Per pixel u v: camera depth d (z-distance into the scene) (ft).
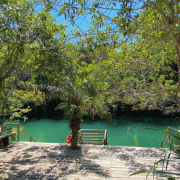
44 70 16.56
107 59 15.81
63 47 15.70
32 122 65.87
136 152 20.06
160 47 17.07
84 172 15.06
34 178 14.07
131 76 21.63
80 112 21.16
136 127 53.42
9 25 13.05
